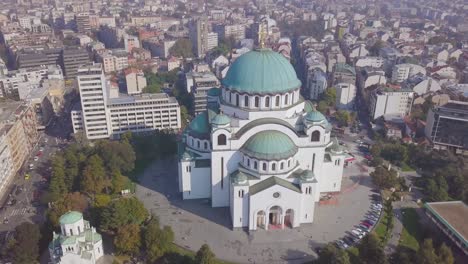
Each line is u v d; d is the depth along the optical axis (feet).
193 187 518.78
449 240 443.73
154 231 404.57
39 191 554.87
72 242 373.40
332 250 387.34
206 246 384.88
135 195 535.19
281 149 449.89
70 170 534.37
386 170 561.43
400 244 442.09
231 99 490.49
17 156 613.11
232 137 470.39
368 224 474.90
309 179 449.89
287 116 483.92
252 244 439.63
